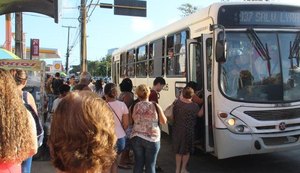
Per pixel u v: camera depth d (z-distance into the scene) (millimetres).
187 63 8805
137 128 6438
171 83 10844
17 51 15328
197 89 8812
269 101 8008
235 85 7934
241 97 7930
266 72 8086
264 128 7918
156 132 6434
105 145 1980
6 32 18328
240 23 8055
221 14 8031
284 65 8203
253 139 7812
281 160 9547
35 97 10352
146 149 6402
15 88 2773
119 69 19219
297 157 9836
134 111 6488
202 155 10094
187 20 9781
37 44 21625
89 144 1936
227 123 7809
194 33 9219
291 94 8195
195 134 8578
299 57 8328
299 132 8195
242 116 7852
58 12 6730
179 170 7652
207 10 8430
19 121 2701
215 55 7723
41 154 8719
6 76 2746
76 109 1967
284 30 8250
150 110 6410
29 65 9086
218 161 9477
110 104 6504
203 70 8148
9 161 2625
